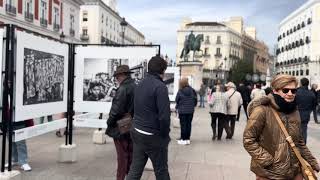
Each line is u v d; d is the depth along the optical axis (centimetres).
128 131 658
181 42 12394
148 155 544
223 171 835
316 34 7056
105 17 8619
